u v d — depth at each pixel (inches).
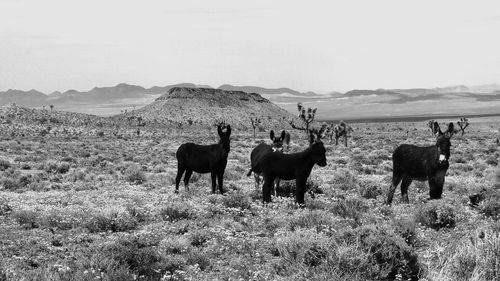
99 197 785.6
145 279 343.9
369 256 330.3
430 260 342.6
